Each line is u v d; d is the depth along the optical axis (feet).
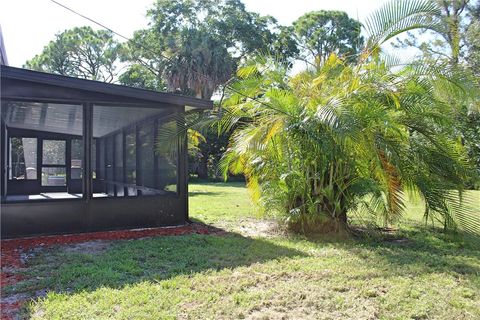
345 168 22.82
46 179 35.78
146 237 22.39
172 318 11.23
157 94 24.45
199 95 79.10
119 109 25.61
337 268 16.11
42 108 24.75
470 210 21.76
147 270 15.85
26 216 22.39
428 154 21.99
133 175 30.45
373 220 24.41
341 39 102.89
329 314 11.69
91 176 23.98
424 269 16.06
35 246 20.07
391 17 22.48
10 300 12.76
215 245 20.13
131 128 30.68
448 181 21.91
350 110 19.63
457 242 21.57
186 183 27.04
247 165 24.81
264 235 23.41
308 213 23.36
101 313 11.55
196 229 25.00
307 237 22.71
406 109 21.85
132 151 30.53
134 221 25.18
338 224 23.30
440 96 21.86
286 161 23.56
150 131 28.19
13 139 35.60
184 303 12.37
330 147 21.07
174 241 20.92
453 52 22.41
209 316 11.48
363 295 13.16
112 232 23.66
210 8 90.94
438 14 21.99
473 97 21.16
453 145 23.15
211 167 85.81
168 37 83.10
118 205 24.71
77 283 14.15
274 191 23.94
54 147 35.78
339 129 18.03
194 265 16.63
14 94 21.84
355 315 11.62
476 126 34.78
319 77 22.72
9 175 35.29
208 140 81.97
